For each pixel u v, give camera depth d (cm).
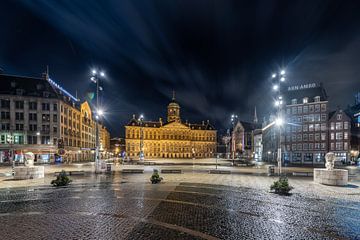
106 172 3219
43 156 6253
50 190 1780
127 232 880
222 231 899
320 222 1027
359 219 1073
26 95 6300
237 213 1152
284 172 3306
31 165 2538
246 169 4056
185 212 1159
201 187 1961
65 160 6825
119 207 1250
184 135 15000
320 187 1997
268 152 9362
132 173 3153
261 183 2227
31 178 2475
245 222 1012
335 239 842
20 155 6006
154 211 1172
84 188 1877
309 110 7544
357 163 6900
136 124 14488
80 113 8488
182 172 3397
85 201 1395
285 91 8162
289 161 7719
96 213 1133
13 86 6362
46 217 1066
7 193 1656
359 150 7812
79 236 841
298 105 7706
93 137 10338
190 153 14988
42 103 6425
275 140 8444
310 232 905
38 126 6328
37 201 1395
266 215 1124
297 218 1083
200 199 1470
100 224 970
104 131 13450
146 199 1458
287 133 7831
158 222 998
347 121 7075
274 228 943
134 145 14325
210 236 848
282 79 2755
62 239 816
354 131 8044
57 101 6556
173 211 1175
